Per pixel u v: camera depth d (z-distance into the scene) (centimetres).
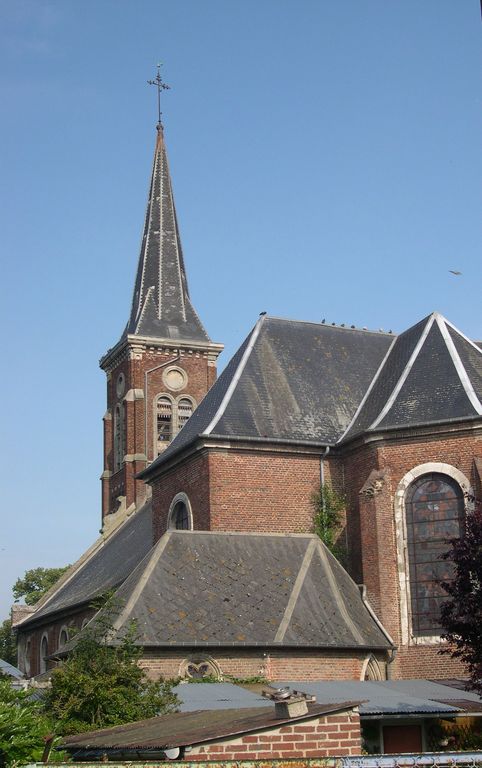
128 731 1977
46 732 1249
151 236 7325
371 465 3656
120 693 2519
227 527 3691
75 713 2481
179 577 3212
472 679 2355
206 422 3941
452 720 2655
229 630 3052
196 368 6869
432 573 3444
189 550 3328
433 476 3534
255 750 1464
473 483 3453
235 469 3759
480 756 1091
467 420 3500
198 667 2991
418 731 2622
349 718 1502
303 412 3988
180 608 3094
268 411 3938
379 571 3450
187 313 7100
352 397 4125
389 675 3319
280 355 4191
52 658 3188
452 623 2369
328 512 3769
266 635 3066
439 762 1094
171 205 7456
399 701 2592
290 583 3300
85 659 2652
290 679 3056
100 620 2914
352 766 1090
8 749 1177
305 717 1482
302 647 3070
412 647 3359
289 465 3825
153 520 4241
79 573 6075
